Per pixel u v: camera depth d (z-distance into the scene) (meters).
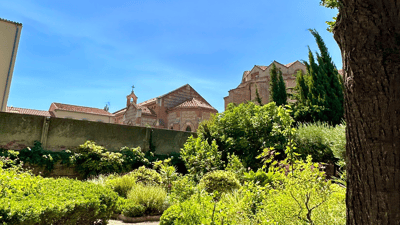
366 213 1.69
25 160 9.23
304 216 3.25
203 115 29.36
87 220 4.70
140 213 6.58
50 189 5.00
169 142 13.64
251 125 9.98
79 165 10.34
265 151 6.17
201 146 10.03
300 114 13.60
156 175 9.09
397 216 1.56
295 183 3.63
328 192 3.79
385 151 1.62
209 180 7.04
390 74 1.65
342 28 1.92
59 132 10.79
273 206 3.57
